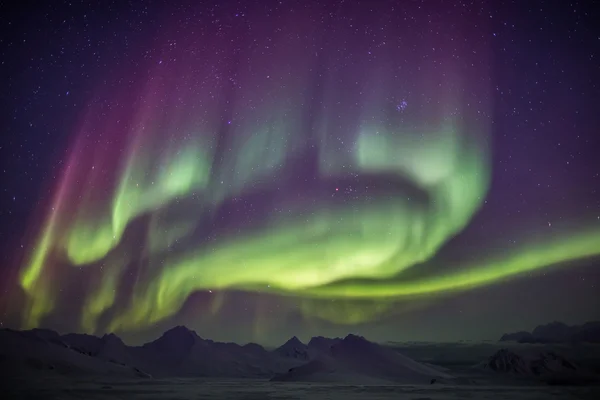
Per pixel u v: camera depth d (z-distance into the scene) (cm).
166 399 3712
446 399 3959
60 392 4097
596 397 4294
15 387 4575
